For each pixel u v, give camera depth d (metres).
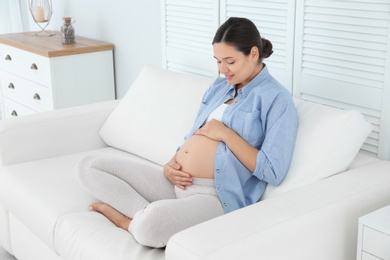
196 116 2.39
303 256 1.63
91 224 1.95
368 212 1.77
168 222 1.77
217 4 2.70
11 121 2.54
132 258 1.72
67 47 3.50
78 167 2.07
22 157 2.55
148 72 2.73
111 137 2.67
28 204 2.20
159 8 3.18
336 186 1.79
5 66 3.97
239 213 1.62
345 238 1.74
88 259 1.82
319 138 1.93
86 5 3.83
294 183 1.92
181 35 2.98
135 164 2.13
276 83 2.03
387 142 2.12
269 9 2.45
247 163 1.95
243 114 2.01
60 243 1.99
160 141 2.46
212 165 2.01
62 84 3.48
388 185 1.82
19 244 2.45
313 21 2.28
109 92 3.70
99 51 3.57
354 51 2.16
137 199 2.01
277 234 1.54
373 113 2.16
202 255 1.41
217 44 1.99
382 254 1.60
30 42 3.70
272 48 2.29
